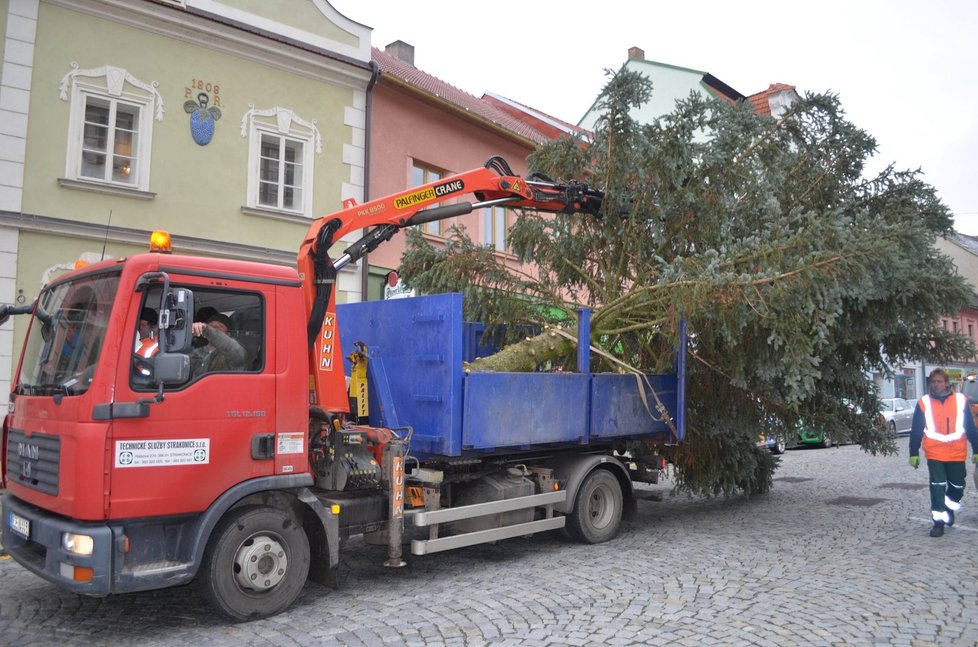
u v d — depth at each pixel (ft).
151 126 37.32
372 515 18.30
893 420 74.33
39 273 34.06
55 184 34.50
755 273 21.84
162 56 37.86
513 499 21.16
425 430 19.88
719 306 21.62
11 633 15.01
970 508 30.63
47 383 15.43
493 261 28.27
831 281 20.65
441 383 19.48
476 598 17.46
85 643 14.46
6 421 17.46
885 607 16.69
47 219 33.96
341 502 17.70
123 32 36.65
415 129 50.03
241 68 40.73
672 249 26.84
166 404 14.47
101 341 14.29
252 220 40.91
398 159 48.70
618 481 25.22
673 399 26.68
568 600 17.28
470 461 21.08
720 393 26.99
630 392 24.88
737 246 22.38
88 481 13.61
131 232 36.40
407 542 19.90
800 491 36.17
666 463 28.94
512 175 24.82
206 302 15.42
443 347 19.51
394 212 21.17
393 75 47.03
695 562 21.16
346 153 45.06
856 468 46.70
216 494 15.05
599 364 26.89
